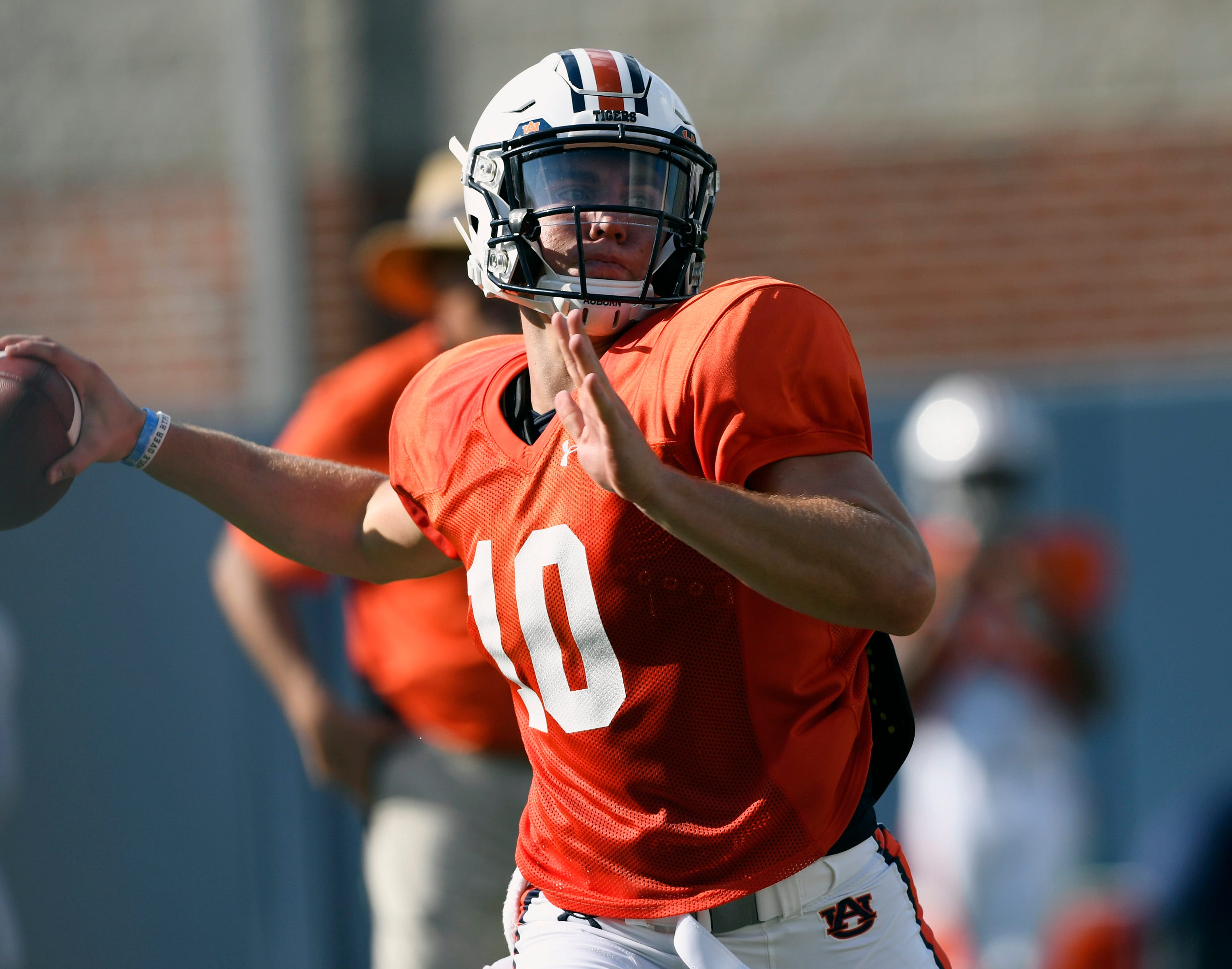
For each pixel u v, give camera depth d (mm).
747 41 27078
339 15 27469
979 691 15312
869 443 7082
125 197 28016
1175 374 23984
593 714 7348
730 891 7266
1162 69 26156
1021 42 26469
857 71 26812
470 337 13086
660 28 27266
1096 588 18688
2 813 15297
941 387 20547
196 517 19328
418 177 27234
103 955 18984
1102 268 25953
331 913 18891
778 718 7207
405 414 8391
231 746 19109
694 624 7047
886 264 26422
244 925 18969
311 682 13203
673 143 7586
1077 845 16047
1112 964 14922
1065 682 16141
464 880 12320
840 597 6363
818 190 26672
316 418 13359
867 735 7723
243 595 13406
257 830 19062
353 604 13391
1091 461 20062
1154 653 19625
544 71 7785
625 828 7465
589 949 7637
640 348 7211
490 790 12289
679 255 7738
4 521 8133
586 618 7180
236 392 27406
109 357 27859
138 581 19359
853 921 7473
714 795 7309
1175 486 19875
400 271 15109
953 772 15180
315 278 27125
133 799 19188
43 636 19312
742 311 6891
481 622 7875
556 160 7559
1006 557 15867
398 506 8578
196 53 28000
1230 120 25891
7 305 28109
